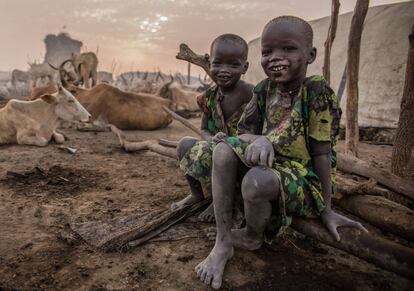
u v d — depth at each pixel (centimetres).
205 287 180
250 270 196
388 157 529
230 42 236
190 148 240
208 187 230
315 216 189
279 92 194
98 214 273
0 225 248
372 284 187
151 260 204
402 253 157
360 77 767
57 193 322
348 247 172
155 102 846
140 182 366
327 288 183
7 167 409
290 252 219
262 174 168
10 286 176
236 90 252
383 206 229
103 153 514
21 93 2892
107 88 783
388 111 704
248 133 213
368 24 795
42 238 230
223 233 189
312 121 182
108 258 205
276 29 173
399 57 708
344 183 257
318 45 925
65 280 183
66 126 796
